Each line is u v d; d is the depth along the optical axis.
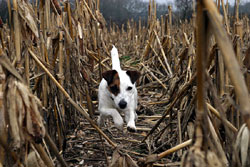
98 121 4.23
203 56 1.16
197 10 1.13
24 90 1.80
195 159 1.25
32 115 1.81
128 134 4.27
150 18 8.31
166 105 5.51
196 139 1.33
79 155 3.55
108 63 6.75
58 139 3.41
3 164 1.85
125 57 10.75
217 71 2.65
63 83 3.62
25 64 2.48
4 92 1.78
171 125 3.55
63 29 3.50
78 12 5.38
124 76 4.02
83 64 4.70
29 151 1.93
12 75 1.83
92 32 5.72
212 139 2.06
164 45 7.01
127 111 4.00
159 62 7.16
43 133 1.85
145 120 4.79
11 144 1.78
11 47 2.46
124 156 2.50
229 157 2.33
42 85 3.12
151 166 2.42
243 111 0.95
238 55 2.52
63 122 3.46
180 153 2.87
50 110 3.24
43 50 3.14
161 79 6.58
